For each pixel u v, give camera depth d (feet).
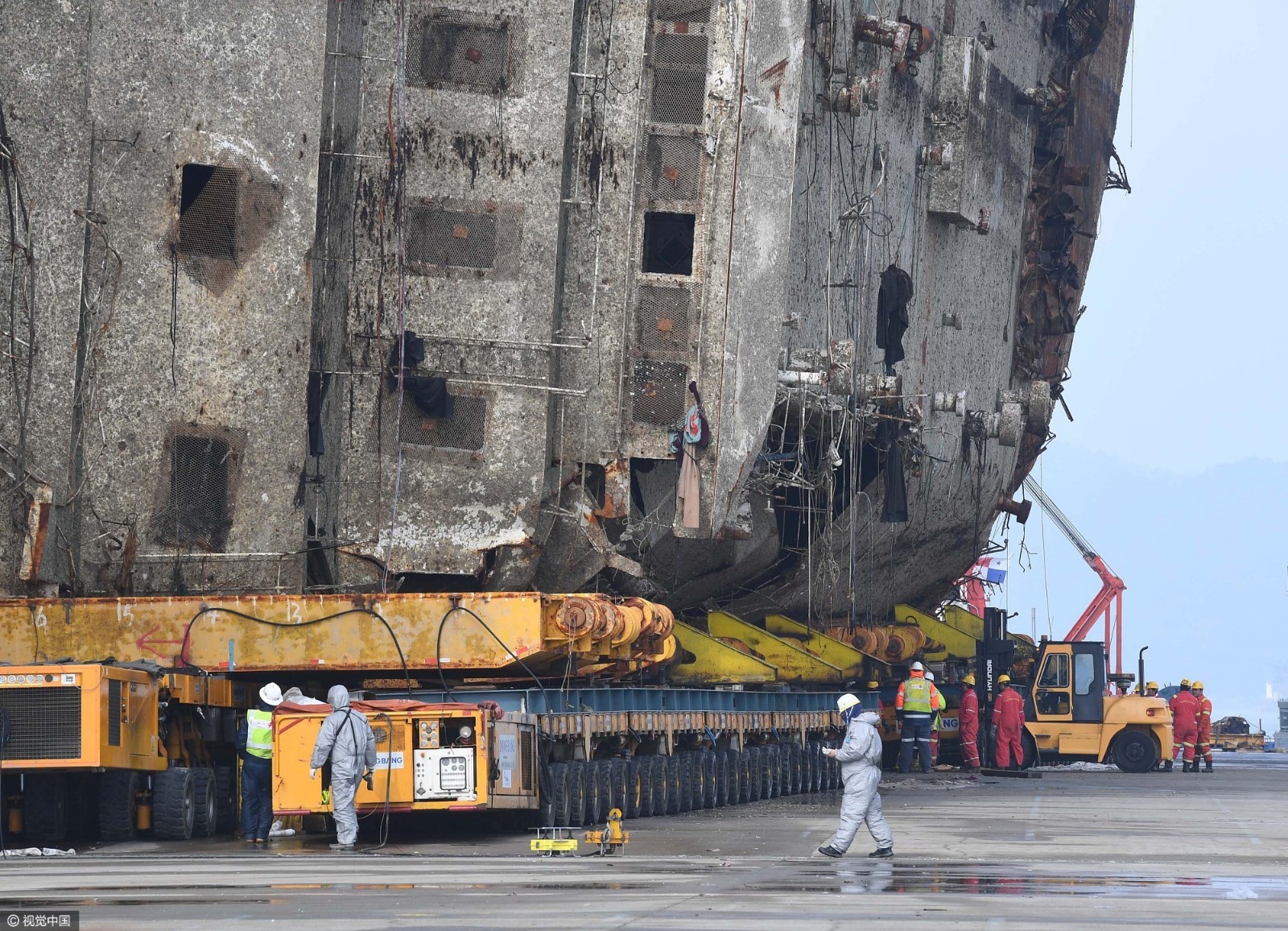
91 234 351.05
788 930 143.64
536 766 264.93
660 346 402.31
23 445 346.54
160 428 357.00
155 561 358.43
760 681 428.97
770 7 400.06
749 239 401.90
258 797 252.21
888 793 401.49
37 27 345.72
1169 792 419.54
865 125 509.76
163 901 167.63
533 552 393.50
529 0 387.14
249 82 356.79
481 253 388.78
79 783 263.90
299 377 364.38
